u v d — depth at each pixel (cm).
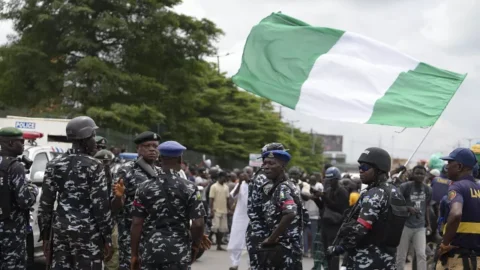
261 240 875
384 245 742
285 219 830
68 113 3566
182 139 4038
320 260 1420
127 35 3688
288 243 850
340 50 1008
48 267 852
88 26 3725
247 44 1031
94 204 831
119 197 888
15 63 3706
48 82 3706
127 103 3738
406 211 749
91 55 3747
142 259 733
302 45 1017
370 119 950
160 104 3894
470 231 790
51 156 1376
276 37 1028
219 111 5316
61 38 3716
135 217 740
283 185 849
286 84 996
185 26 3947
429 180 1748
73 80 3581
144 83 3722
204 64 4084
